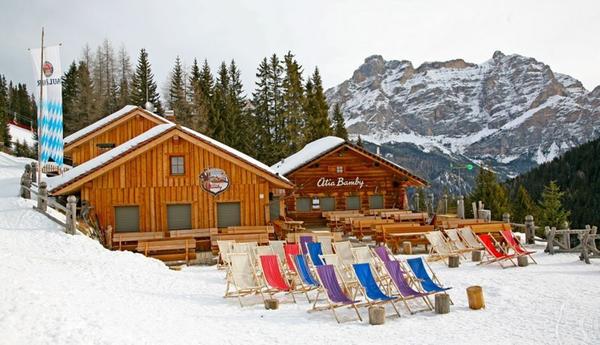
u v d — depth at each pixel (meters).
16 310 8.76
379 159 32.34
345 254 15.41
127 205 21.95
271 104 59.44
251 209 23.28
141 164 22.20
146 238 21.12
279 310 11.84
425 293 11.59
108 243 20.23
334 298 11.15
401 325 10.34
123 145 25.22
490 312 11.10
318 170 31.78
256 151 58.56
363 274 11.73
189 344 8.62
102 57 75.38
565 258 18.36
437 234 18.61
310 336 9.59
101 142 32.97
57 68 22.59
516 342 8.96
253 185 23.39
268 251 15.60
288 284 13.39
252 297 13.26
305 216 31.42
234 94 65.81
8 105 94.25
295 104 57.38
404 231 21.45
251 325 10.38
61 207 18.53
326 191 31.78
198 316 10.98
